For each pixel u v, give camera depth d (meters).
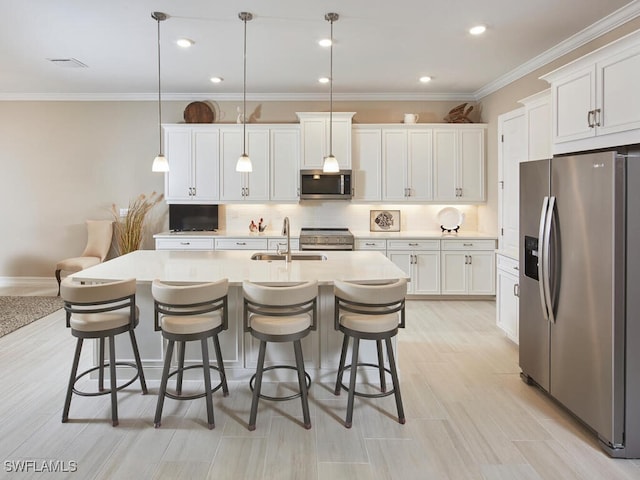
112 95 6.05
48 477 2.10
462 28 3.69
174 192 5.88
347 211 6.23
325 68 4.85
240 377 3.16
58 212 6.25
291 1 3.19
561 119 3.22
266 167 5.83
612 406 2.27
